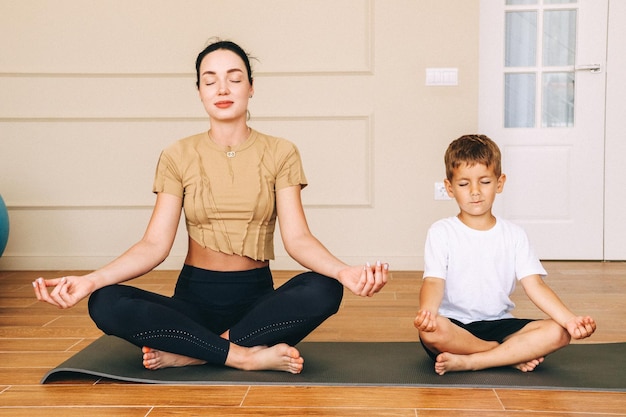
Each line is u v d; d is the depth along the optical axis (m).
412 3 3.69
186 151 1.94
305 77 3.74
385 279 1.68
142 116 3.76
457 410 1.57
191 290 1.92
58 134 3.79
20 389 1.74
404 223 3.77
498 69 3.97
